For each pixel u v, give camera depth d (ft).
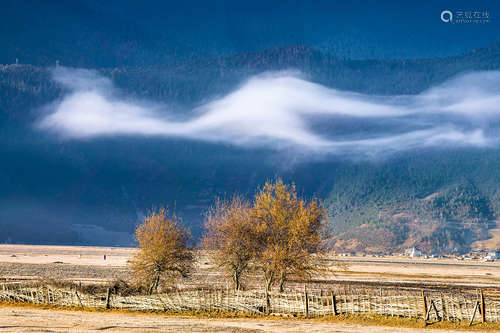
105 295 171.42
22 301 172.04
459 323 139.13
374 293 177.17
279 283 190.90
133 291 186.60
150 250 200.64
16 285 180.65
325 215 189.26
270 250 185.98
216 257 200.44
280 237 189.16
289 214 189.88
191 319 144.36
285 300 157.79
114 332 114.83
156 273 201.26
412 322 140.97
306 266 184.65
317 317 151.02
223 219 201.26
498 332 129.08
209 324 132.05
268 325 133.28
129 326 124.88
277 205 190.08
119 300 165.37
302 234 184.14
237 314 156.46
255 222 193.57
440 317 143.33
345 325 136.67
